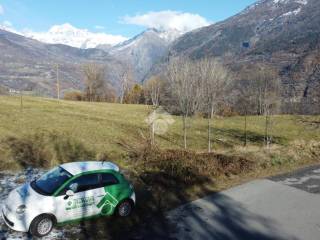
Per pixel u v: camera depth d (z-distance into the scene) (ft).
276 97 199.72
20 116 129.08
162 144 115.44
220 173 73.46
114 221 47.62
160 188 62.34
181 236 44.93
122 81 358.43
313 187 68.85
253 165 80.43
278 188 67.51
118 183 48.60
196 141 132.05
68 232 43.52
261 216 52.90
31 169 69.46
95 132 114.32
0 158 73.31
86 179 45.96
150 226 47.47
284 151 96.99
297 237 46.44
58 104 199.21
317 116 236.84
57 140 95.20
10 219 40.93
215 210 54.54
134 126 140.15
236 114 264.52
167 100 167.63
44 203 42.01
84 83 341.00
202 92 112.88
